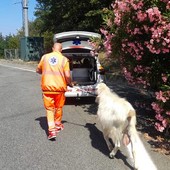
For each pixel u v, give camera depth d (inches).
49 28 565.0
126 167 117.0
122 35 157.5
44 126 168.4
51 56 150.4
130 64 163.3
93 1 392.2
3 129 163.8
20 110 204.1
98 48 186.4
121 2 148.3
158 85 153.9
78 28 472.4
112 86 281.0
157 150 133.0
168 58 154.1
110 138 126.0
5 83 329.7
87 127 165.6
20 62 676.1
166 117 141.9
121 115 111.0
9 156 128.7
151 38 142.4
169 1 133.0
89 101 225.8
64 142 143.8
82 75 235.5
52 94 148.9
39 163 121.9
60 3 496.1
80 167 117.8
